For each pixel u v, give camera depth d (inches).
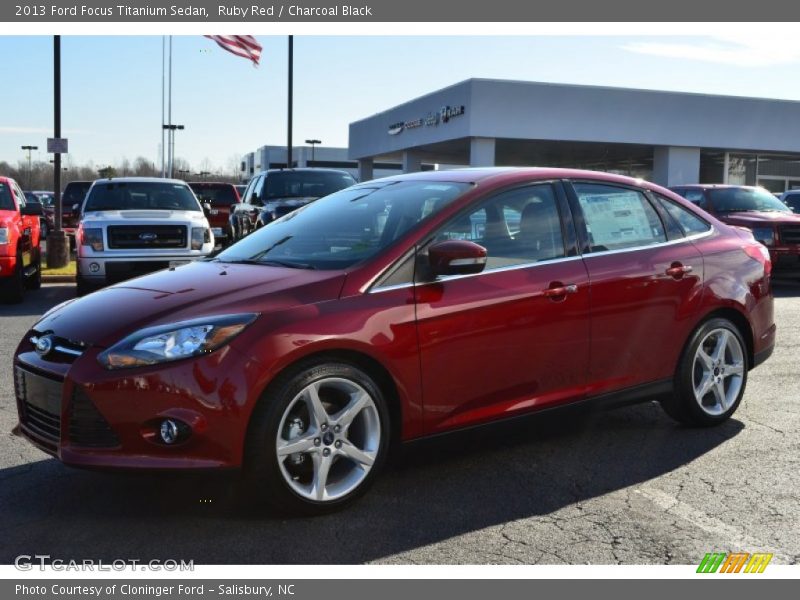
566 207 184.4
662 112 1328.7
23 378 158.2
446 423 162.6
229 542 139.4
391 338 152.3
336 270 157.5
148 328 143.0
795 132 1405.0
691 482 169.5
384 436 154.8
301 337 142.7
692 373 201.2
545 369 174.9
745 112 1371.8
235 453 139.0
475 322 162.7
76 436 143.3
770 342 221.3
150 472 138.0
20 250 446.9
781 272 509.4
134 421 138.3
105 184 508.4
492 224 172.2
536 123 1270.9
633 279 187.5
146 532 143.5
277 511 152.1
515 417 171.9
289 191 576.1
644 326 190.4
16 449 188.1
